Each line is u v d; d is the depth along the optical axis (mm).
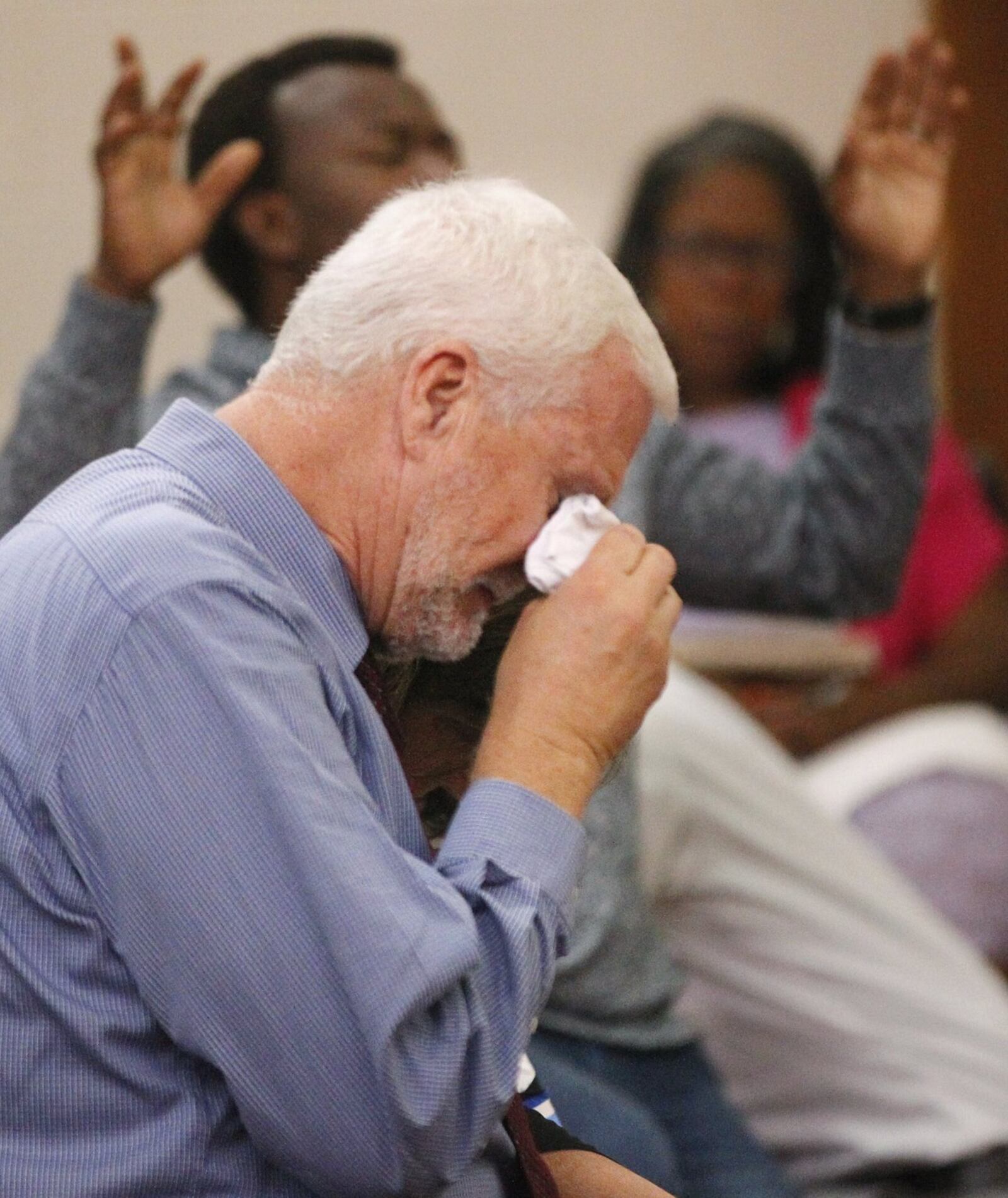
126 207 7605
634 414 5504
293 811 4699
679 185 13000
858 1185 9594
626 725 5316
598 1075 7809
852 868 9789
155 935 4730
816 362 13219
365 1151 4672
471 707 5930
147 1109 4891
